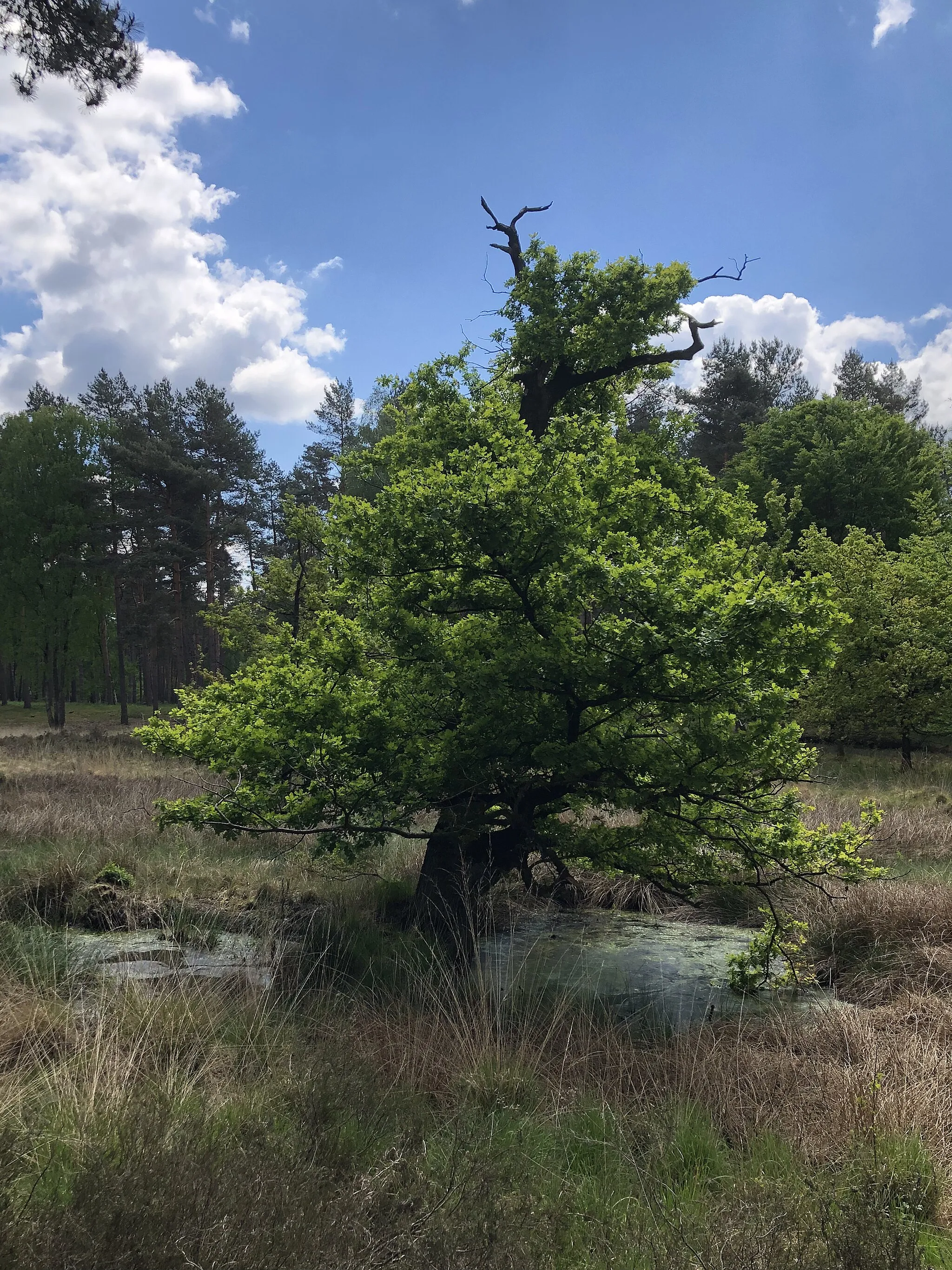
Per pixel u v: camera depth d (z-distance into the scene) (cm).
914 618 2027
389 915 845
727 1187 336
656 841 714
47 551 3619
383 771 691
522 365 1186
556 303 1169
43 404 4856
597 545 677
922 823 1174
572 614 677
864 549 2162
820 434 3297
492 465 673
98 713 4531
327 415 4478
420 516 660
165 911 797
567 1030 538
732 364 4334
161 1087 365
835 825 1110
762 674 595
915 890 779
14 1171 285
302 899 879
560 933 875
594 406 1263
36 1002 468
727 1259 270
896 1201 305
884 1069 432
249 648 1761
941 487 3322
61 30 690
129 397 4491
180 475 3528
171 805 722
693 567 646
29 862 897
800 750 666
